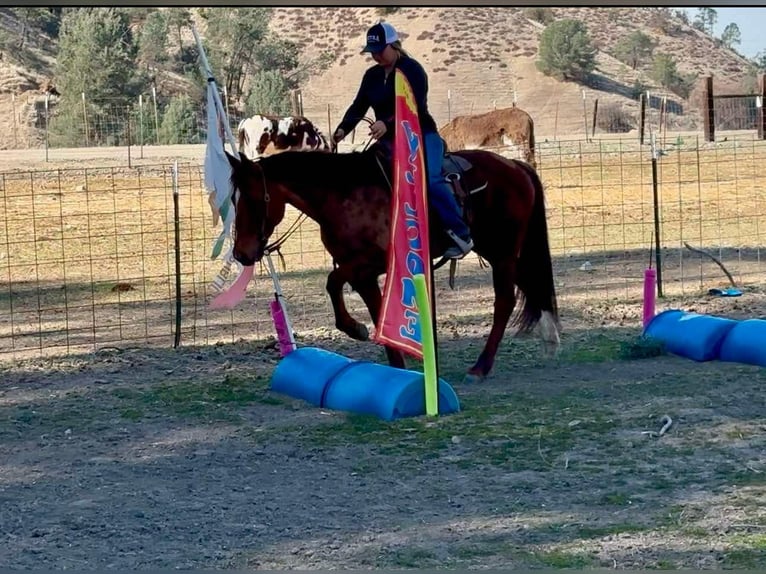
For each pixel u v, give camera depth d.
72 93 54.53
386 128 9.39
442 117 68.62
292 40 82.31
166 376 10.74
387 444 8.30
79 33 58.66
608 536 6.43
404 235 8.89
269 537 6.59
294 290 15.20
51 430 9.02
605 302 13.75
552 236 19.52
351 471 7.76
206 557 6.31
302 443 8.42
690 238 18.84
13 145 55.78
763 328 10.49
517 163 10.43
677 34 100.75
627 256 17.36
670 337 10.99
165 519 6.95
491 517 6.80
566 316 13.01
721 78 92.00
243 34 67.94
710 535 6.40
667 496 7.07
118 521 6.93
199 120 52.72
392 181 9.19
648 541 6.34
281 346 10.35
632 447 8.09
